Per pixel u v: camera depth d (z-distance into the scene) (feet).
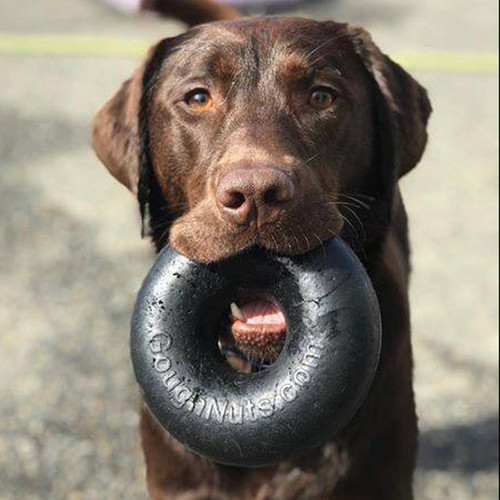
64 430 2.99
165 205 2.25
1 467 2.83
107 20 7.98
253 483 2.16
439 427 2.97
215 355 1.99
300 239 1.82
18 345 3.46
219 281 1.95
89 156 5.24
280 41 2.10
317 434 1.88
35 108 5.95
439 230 4.29
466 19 7.72
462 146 5.25
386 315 2.18
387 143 2.20
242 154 1.87
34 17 8.10
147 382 1.97
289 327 1.90
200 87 2.11
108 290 3.82
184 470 2.17
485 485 2.74
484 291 3.76
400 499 2.20
